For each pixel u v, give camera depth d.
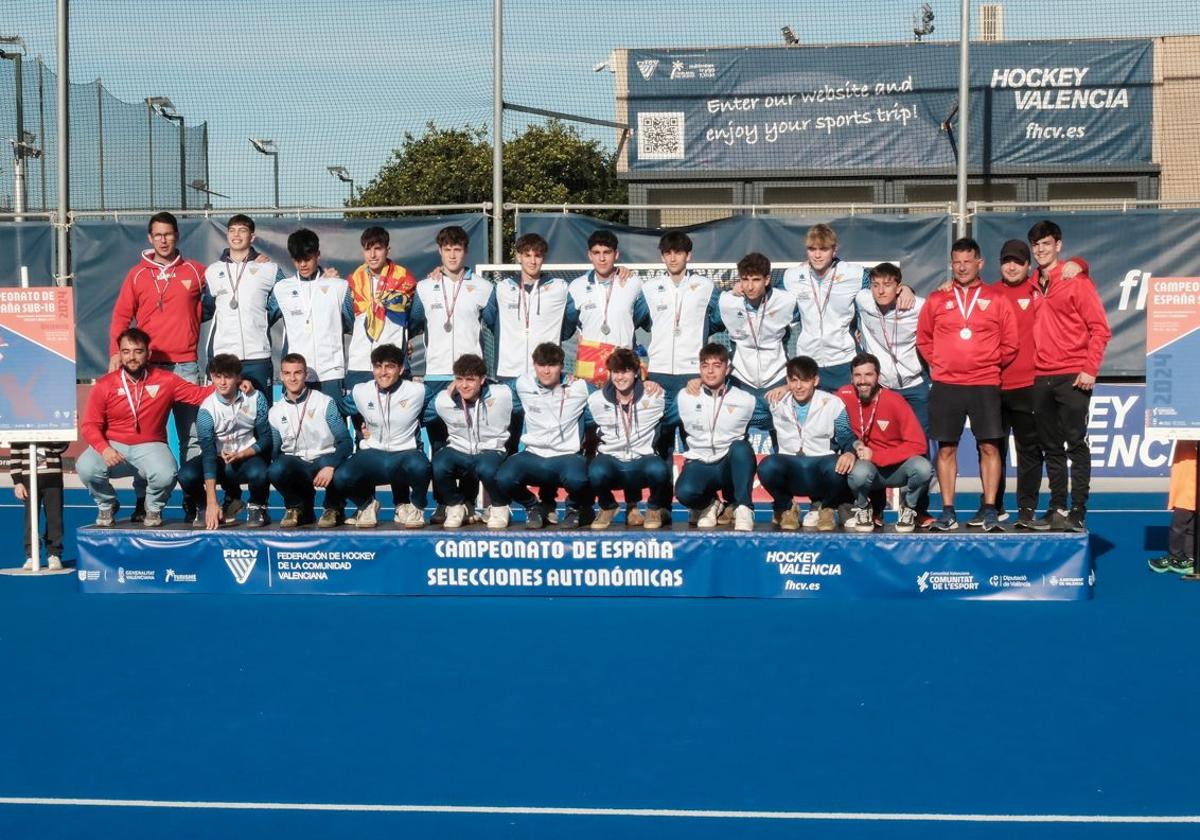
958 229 11.52
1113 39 15.80
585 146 22.64
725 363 8.12
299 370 8.35
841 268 8.79
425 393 8.57
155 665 6.66
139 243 12.63
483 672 6.48
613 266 8.86
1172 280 8.48
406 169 22.12
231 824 4.52
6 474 14.39
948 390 8.21
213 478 8.49
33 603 8.20
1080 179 16.03
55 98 12.30
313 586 8.42
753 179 16.17
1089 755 5.20
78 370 12.80
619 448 8.29
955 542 8.11
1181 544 9.00
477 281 9.02
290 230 12.46
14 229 12.66
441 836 4.41
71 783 4.93
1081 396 8.48
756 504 12.40
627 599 8.23
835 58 15.94
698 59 16.02
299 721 5.68
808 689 6.14
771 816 4.57
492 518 8.41
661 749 5.28
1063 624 7.47
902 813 4.59
